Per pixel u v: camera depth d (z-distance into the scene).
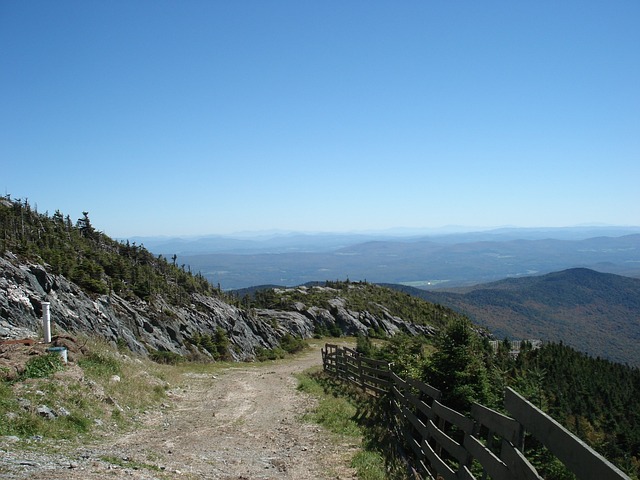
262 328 40.16
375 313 54.12
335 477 8.43
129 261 34.53
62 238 30.20
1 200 30.97
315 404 15.24
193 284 38.81
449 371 10.88
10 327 16.56
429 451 7.89
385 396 13.49
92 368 13.88
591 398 29.55
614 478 2.80
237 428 12.32
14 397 10.04
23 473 6.41
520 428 4.37
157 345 26.50
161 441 10.52
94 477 6.61
